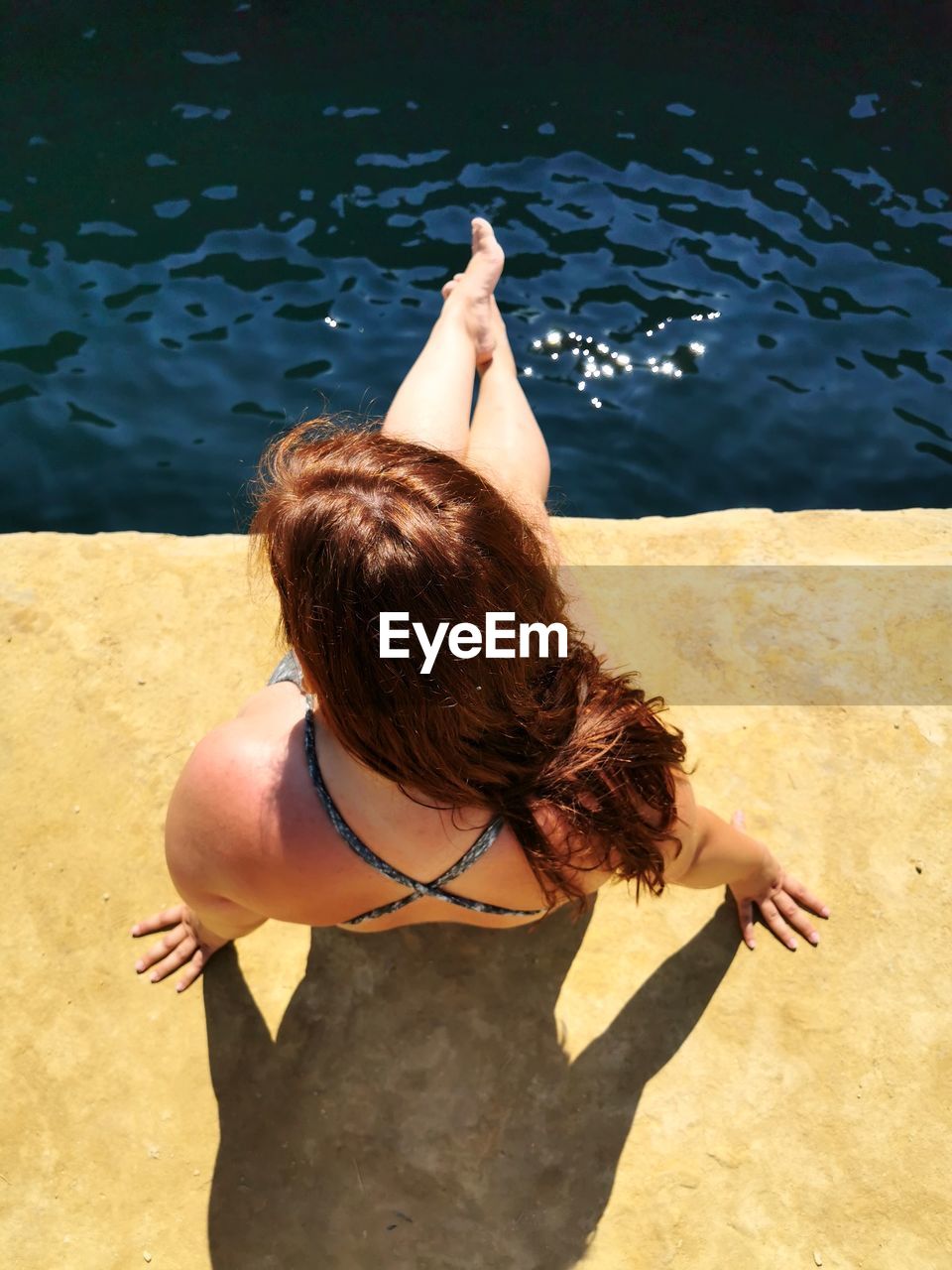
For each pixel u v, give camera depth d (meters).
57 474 4.14
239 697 2.40
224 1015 1.95
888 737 2.32
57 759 2.29
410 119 5.56
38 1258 1.71
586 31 6.13
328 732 1.31
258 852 1.34
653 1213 1.75
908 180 5.36
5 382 4.40
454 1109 1.84
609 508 4.22
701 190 5.27
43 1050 1.91
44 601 2.56
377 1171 1.78
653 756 1.28
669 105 5.69
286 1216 1.74
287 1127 1.83
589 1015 1.95
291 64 5.86
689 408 4.48
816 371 4.60
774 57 6.01
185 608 2.55
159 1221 1.74
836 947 2.03
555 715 1.22
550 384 4.53
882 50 6.09
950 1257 1.71
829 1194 1.77
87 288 4.75
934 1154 1.81
